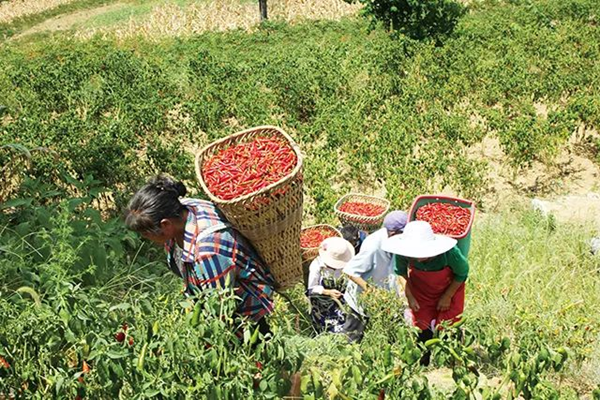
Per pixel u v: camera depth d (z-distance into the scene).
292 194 3.54
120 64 15.80
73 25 37.59
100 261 6.19
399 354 3.36
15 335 3.17
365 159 10.77
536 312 5.87
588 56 15.65
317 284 6.15
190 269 3.56
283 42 22.45
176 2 36.88
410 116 12.55
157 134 12.12
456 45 16.48
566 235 8.42
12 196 8.49
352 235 6.84
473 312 6.01
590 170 11.48
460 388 3.23
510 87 13.30
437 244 5.04
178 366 3.06
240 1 33.88
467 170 10.41
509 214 9.55
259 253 3.66
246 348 3.17
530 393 3.37
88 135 10.91
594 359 5.21
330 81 13.90
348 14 27.47
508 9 22.27
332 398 3.23
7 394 3.15
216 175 3.67
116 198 8.82
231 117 13.46
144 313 3.39
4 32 37.09
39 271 5.68
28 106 13.46
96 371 3.09
